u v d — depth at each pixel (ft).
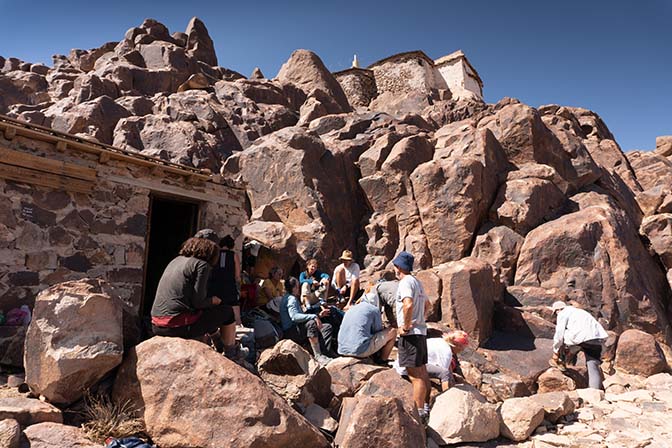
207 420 11.14
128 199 22.81
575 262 29.63
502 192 36.04
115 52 76.23
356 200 41.83
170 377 11.83
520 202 34.60
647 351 22.71
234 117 58.70
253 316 21.80
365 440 11.94
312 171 40.40
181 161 48.08
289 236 33.14
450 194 34.91
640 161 57.93
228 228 28.66
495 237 32.96
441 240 34.65
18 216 18.43
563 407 16.33
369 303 19.86
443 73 99.30
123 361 12.66
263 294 23.45
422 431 13.16
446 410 14.79
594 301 28.17
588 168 39.60
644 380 21.67
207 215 27.25
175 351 12.18
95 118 52.03
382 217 39.01
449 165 35.83
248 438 10.80
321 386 15.62
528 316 25.98
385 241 37.42
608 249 29.50
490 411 15.02
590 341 20.04
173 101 58.65
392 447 11.96
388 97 92.22
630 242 31.55
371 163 41.37
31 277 18.57
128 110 55.93
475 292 24.94
